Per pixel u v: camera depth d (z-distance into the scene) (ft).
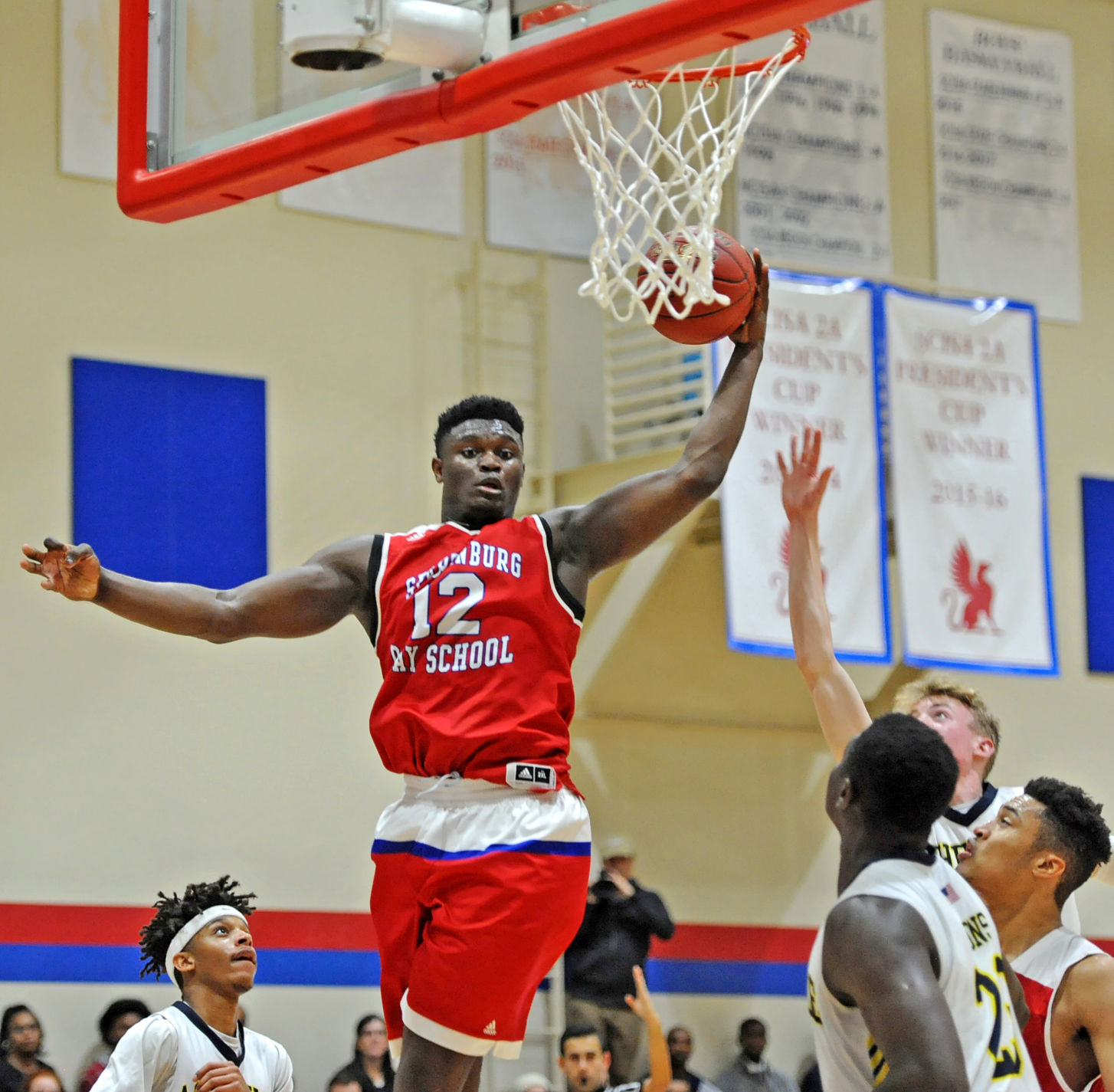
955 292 54.49
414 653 14.79
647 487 15.35
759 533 48.08
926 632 50.98
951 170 57.82
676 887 50.39
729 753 52.21
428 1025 14.12
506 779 14.30
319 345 48.06
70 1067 41.01
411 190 50.19
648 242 22.59
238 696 45.11
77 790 42.68
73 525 43.70
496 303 51.34
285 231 48.01
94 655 43.47
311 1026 44.16
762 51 48.24
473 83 17.34
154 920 24.86
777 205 54.39
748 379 16.40
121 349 45.11
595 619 50.83
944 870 13.28
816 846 53.06
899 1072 11.69
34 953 41.32
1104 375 59.57
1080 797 16.47
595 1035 37.96
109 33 46.19
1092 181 60.59
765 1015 50.67
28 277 44.24
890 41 57.57
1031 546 53.21
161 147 20.29
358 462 48.06
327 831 45.57
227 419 46.21
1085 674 56.95
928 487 51.90
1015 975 15.46
